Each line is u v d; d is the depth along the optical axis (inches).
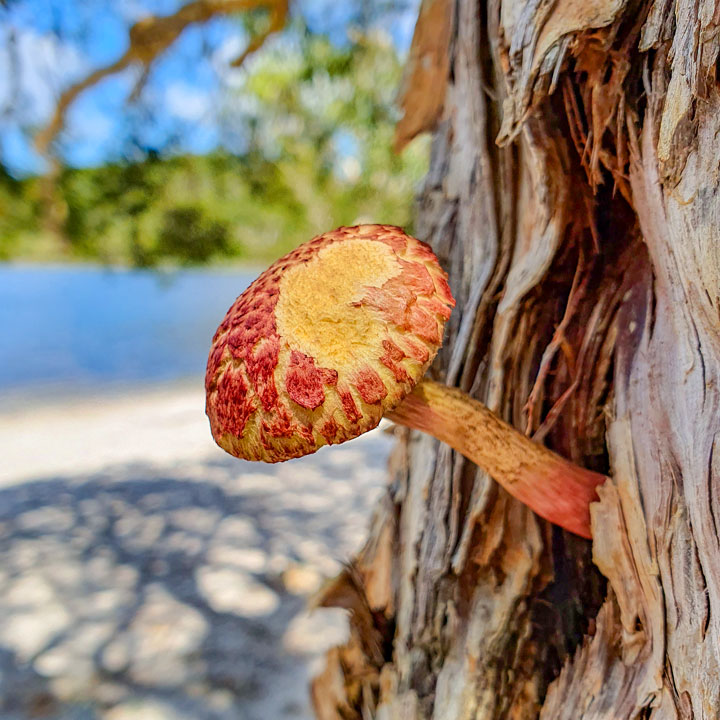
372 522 9.6
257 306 5.3
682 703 4.8
